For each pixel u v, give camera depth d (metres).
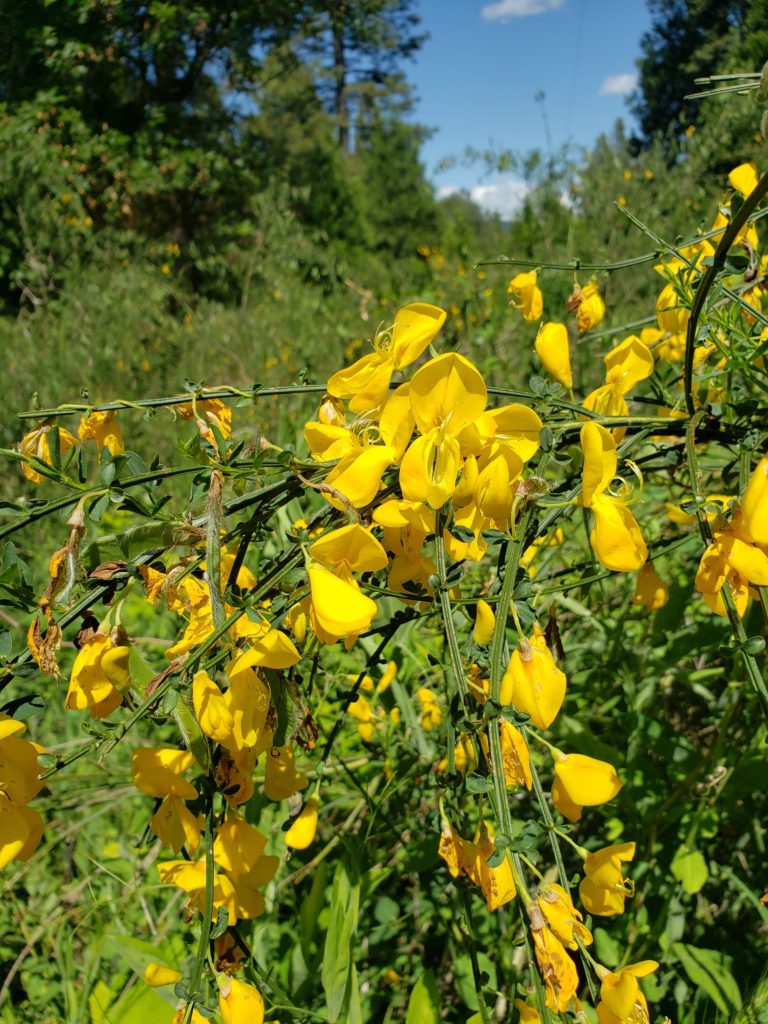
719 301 0.23
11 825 0.17
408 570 0.20
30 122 1.91
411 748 0.31
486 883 0.19
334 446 0.19
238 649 0.17
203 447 0.19
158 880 0.34
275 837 0.32
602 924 0.29
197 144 2.39
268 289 1.65
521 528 0.18
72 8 2.05
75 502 0.19
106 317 1.29
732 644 0.18
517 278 0.29
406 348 0.19
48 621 0.18
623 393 0.22
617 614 0.39
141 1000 0.25
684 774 0.30
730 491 0.27
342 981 0.23
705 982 0.25
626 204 1.10
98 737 0.17
